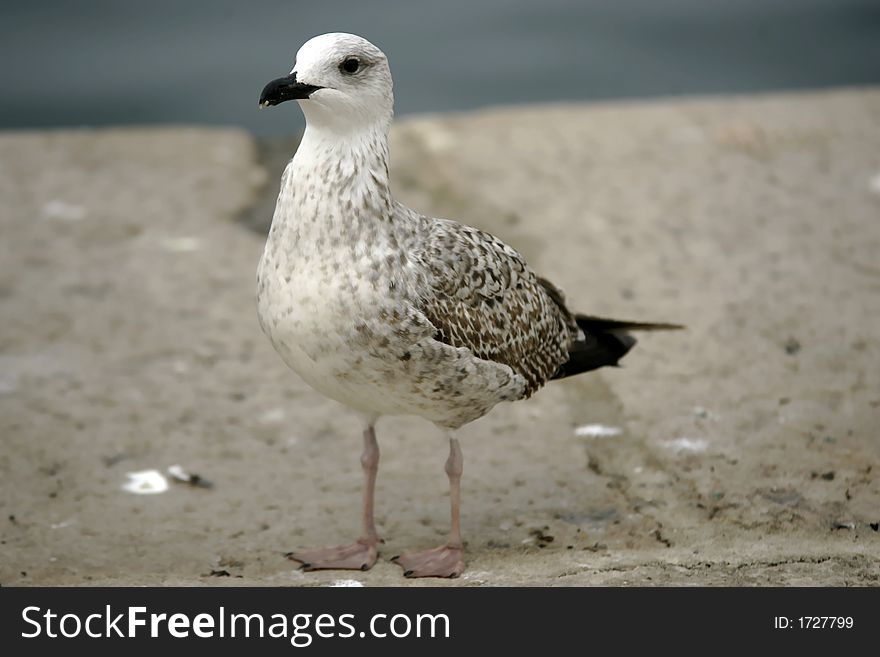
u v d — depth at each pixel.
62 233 12.88
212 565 7.83
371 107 7.04
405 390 7.22
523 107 16.05
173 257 12.46
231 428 9.68
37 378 10.28
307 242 6.98
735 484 8.69
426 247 7.24
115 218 13.23
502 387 7.50
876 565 7.58
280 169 14.61
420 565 7.65
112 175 14.26
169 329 11.18
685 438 9.34
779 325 10.95
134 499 8.66
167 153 14.88
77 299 11.62
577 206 13.31
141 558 7.90
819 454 9.03
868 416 9.52
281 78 6.95
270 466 9.14
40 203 13.51
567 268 12.03
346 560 7.76
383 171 7.10
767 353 10.51
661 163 14.31
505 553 7.91
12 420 9.62
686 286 11.69
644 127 15.27
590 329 8.55
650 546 7.96
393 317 6.96
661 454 9.14
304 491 8.80
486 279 7.46
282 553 7.96
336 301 6.92
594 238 12.66
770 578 7.42
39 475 8.91
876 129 15.03
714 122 15.38
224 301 11.69
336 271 6.93
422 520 8.38
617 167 14.23
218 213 13.44
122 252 12.54
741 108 15.81
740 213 13.12
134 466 9.08
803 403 9.73
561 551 7.93
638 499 8.57
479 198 13.48
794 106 15.77
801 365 10.30
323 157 7.00
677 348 10.66
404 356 7.04
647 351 10.61
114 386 10.23
